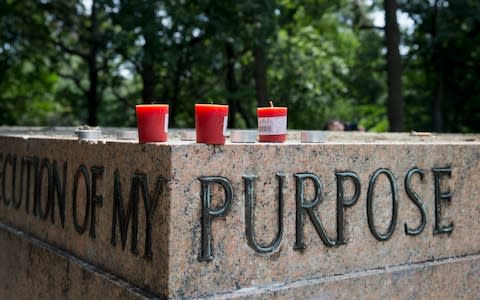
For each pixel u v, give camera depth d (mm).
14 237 3434
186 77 16125
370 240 2566
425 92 21938
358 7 18219
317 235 2404
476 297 2912
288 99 17375
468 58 19938
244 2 12867
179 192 2031
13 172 3693
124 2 12789
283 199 2307
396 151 2666
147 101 16109
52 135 3715
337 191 2467
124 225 2301
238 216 2182
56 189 3002
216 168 2129
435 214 2816
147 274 2137
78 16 17234
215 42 13828
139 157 2207
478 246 3002
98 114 19375
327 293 2363
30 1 15969
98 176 2537
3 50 16516
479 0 18359
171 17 12805
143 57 13180
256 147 2234
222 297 2100
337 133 4789
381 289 2539
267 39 13859
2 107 19234
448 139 3830
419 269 2678
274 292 2213
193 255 2062
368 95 22719
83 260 2654
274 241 2285
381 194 2609
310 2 16062
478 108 20984
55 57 17703
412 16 19031
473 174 2992
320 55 17422
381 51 21719
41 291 2996
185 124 18969
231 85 16969
